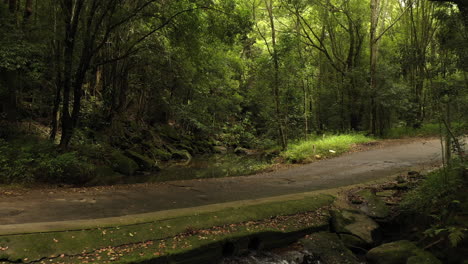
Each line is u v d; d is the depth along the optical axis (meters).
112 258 4.41
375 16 21.39
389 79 21.00
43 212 6.21
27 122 14.50
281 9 19.53
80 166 11.48
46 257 4.28
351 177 9.83
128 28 15.12
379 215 6.62
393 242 5.71
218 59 22.42
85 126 15.98
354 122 23.06
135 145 18.17
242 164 16.59
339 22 22.84
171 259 4.70
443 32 7.17
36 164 10.36
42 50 11.68
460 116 6.49
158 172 14.62
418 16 24.94
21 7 15.08
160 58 17.06
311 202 7.02
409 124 24.28
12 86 12.12
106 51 16.95
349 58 23.27
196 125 26.02
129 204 7.11
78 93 12.11
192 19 12.94
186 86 22.53
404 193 7.32
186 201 7.50
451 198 5.75
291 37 17.38
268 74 17.78
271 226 5.88
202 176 13.30
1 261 4.07
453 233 4.83
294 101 20.03
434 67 7.35
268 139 23.84
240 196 8.05
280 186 9.22
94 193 8.26
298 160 14.24
